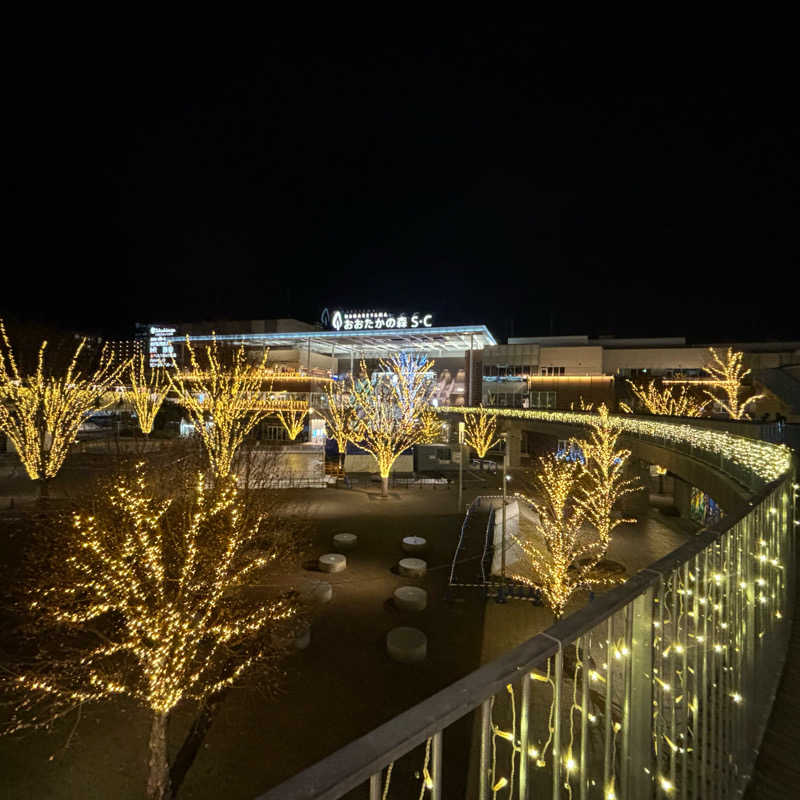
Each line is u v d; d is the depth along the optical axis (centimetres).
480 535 2230
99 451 3098
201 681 1041
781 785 262
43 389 2203
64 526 876
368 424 3369
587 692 174
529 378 5247
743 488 1036
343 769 87
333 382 4962
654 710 205
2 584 1206
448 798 809
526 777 140
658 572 203
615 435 2444
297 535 1539
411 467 3694
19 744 896
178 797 816
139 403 3672
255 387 3036
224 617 919
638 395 4350
